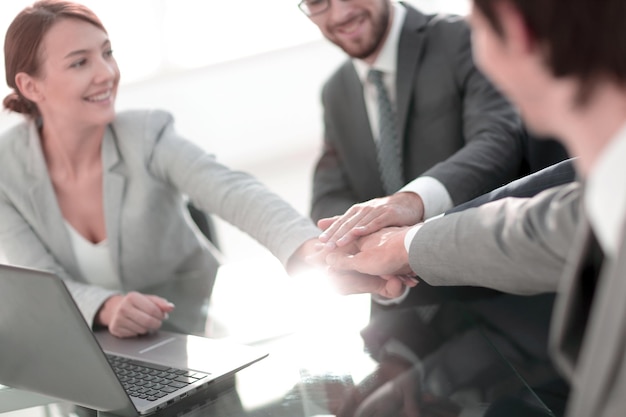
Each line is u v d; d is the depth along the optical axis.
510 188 1.59
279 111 5.76
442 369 1.48
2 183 2.39
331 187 2.80
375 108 2.71
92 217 2.45
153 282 2.46
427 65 2.60
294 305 1.96
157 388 1.58
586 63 0.85
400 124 2.62
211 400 1.52
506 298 1.74
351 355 1.62
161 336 1.89
